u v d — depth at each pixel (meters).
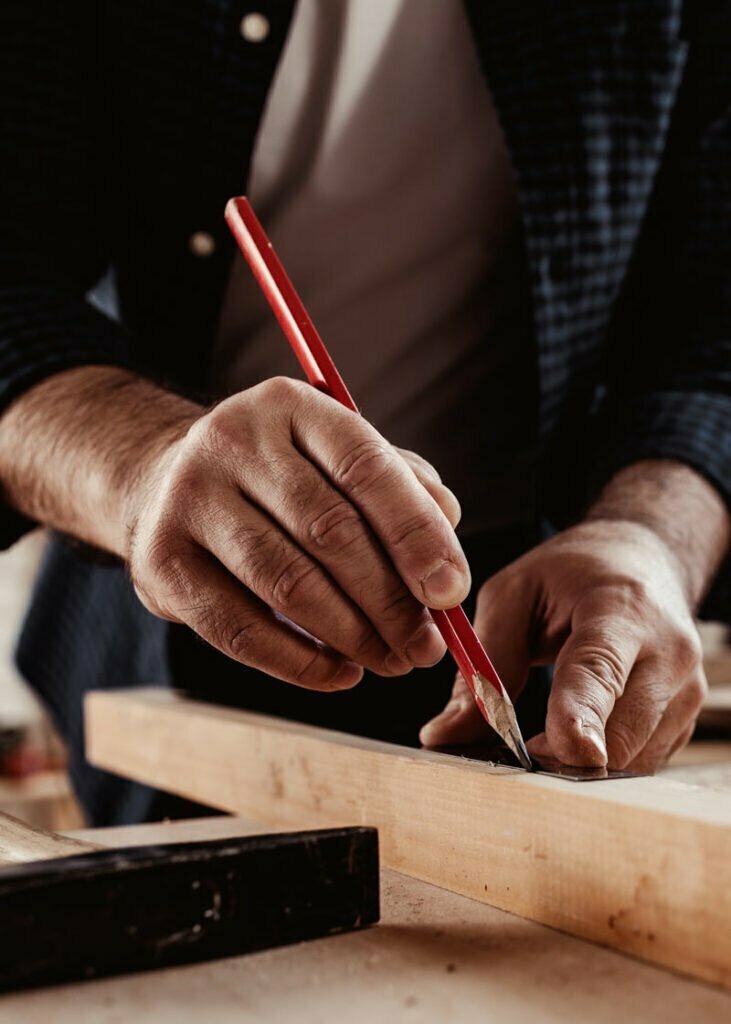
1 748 2.35
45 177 0.86
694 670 0.69
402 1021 0.37
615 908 0.45
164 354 0.98
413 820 0.59
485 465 1.10
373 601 0.51
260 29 0.88
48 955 0.40
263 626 0.54
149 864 0.42
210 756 0.83
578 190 0.97
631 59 0.98
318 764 0.68
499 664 0.71
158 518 0.53
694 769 0.80
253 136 0.91
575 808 0.47
